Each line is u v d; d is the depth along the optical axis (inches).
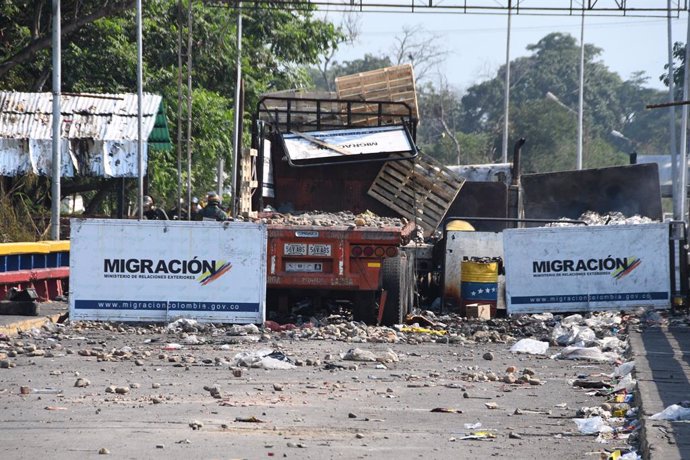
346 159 2274.9
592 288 1878.7
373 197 2314.2
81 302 1707.7
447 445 826.2
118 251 1706.4
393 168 2320.4
